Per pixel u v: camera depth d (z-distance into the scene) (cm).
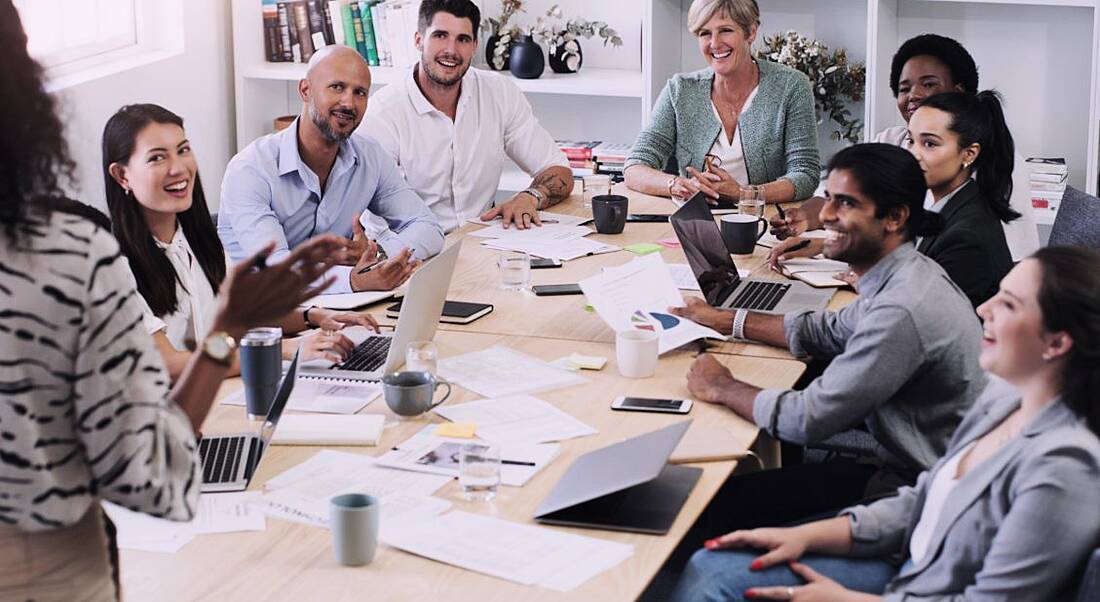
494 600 187
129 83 499
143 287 299
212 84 567
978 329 264
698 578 223
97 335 144
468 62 448
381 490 225
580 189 483
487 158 466
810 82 474
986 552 198
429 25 440
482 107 461
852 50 543
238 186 374
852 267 277
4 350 140
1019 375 196
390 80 562
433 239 390
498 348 300
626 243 395
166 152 294
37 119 139
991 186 346
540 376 282
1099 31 475
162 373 151
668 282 313
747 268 371
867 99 514
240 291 154
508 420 257
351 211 391
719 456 241
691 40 568
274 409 240
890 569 226
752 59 466
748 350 303
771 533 225
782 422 257
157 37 538
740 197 404
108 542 162
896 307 255
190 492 154
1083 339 186
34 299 140
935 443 265
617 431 253
